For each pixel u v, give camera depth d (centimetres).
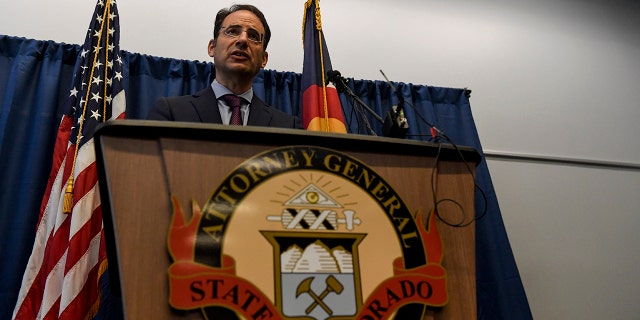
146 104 237
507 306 234
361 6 326
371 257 84
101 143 81
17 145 213
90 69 214
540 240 281
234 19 196
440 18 338
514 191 291
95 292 169
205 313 73
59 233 175
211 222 79
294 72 284
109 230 92
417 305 83
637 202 312
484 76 323
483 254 246
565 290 271
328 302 78
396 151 96
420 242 88
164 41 271
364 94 281
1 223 197
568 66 347
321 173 88
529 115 318
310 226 83
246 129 86
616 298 278
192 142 85
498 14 354
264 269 78
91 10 270
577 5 378
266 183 84
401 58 313
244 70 185
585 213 297
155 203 79
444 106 292
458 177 99
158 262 76
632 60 368
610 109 340
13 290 187
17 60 229
